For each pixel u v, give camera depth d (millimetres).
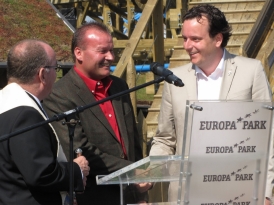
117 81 4859
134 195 3586
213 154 3359
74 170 3789
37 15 7590
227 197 3422
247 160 3420
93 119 4562
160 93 7625
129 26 11688
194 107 3285
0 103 3666
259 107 3377
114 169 4488
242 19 8883
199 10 4297
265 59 6340
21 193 3559
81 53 4613
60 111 4559
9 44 6801
